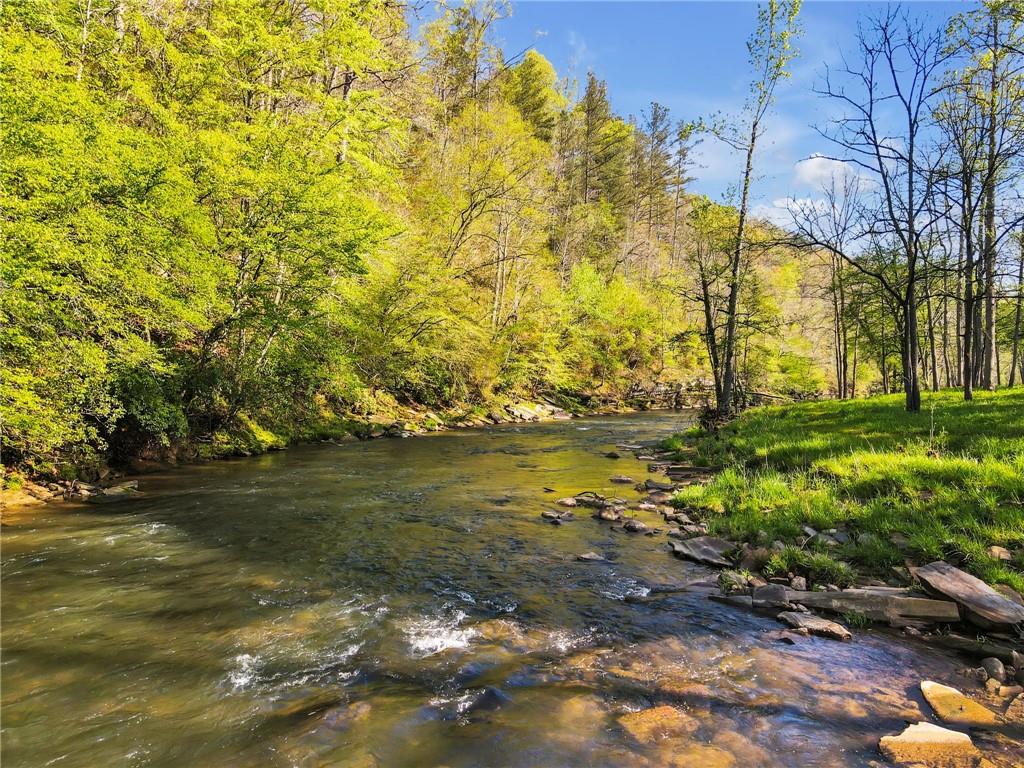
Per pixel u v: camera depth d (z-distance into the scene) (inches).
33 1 477.4
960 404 616.1
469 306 1275.8
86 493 435.5
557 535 364.2
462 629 223.0
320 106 783.1
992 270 705.6
